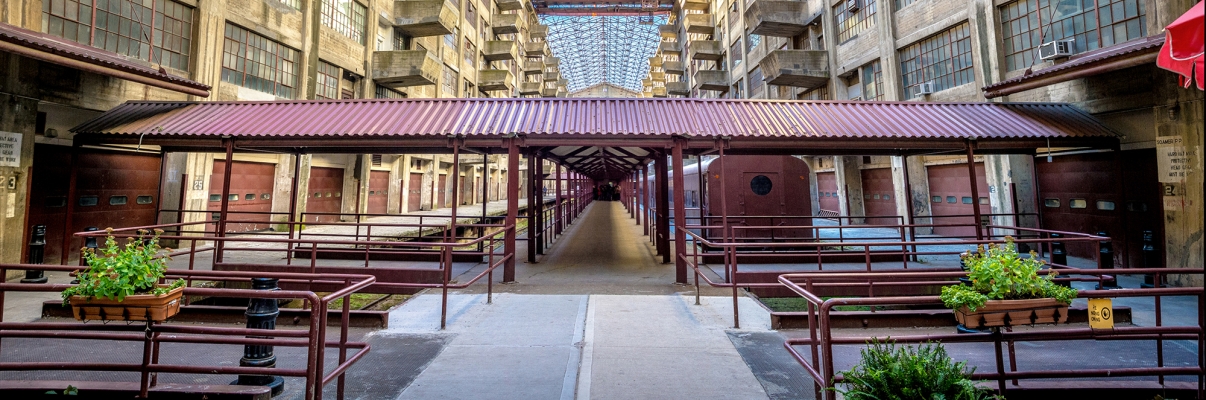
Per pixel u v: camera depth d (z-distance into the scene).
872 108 9.64
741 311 6.31
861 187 19.48
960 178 14.75
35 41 7.21
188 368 3.03
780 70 20.38
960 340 3.05
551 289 7.68
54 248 9.69
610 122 8.57
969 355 4.74
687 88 44.75
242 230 15.70
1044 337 3.10
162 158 10.03
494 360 4.44
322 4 18.94
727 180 11.65
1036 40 11.56
